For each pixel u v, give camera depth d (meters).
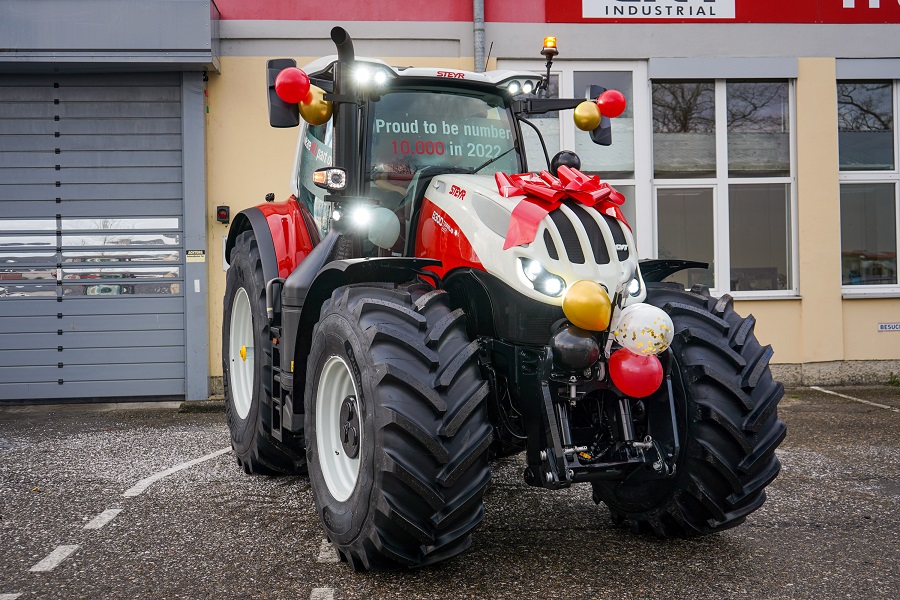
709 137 8.78
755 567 3.24
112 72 8.15
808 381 8.67
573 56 8.52
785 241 8.86
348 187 3.86
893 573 3.16
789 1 8.66
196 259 8.15
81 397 8.17
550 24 8.50
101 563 3.35
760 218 8.85
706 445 3.23
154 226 8.23
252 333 4.88
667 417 3.27
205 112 8.20
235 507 4.20
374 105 3.98
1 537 3.72
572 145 8.57
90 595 3.01
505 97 4.27
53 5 7.65
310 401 3.60
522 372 3.24
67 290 8.17
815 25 8.70
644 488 3.54
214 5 7.97
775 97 8.83
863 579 3.09
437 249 3.62
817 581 3.08
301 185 4.79
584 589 3.01
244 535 3.72
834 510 4.08
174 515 4.06
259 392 4.57
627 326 3.07
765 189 8.84
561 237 3.17
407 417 2.92
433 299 3.20
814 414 7.02
